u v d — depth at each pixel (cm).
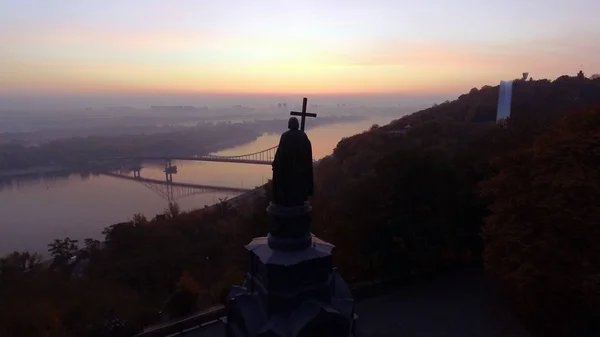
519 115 6519
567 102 8088
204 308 3847
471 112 9269
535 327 2664
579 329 2541
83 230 14312
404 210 3478
